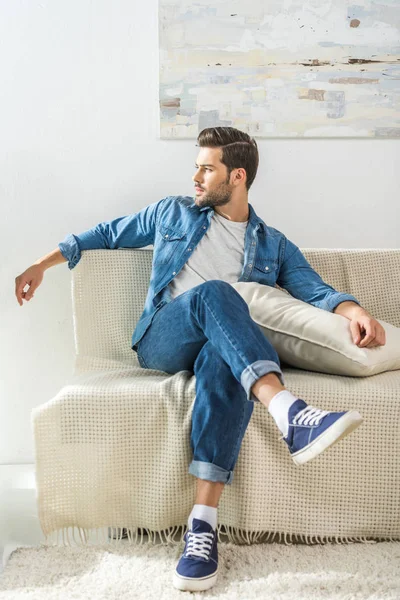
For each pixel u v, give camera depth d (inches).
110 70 92.0
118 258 84.4
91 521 66.4
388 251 88.7
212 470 60.8
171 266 77.5
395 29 92.8
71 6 91.0
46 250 93.1
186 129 92.7
